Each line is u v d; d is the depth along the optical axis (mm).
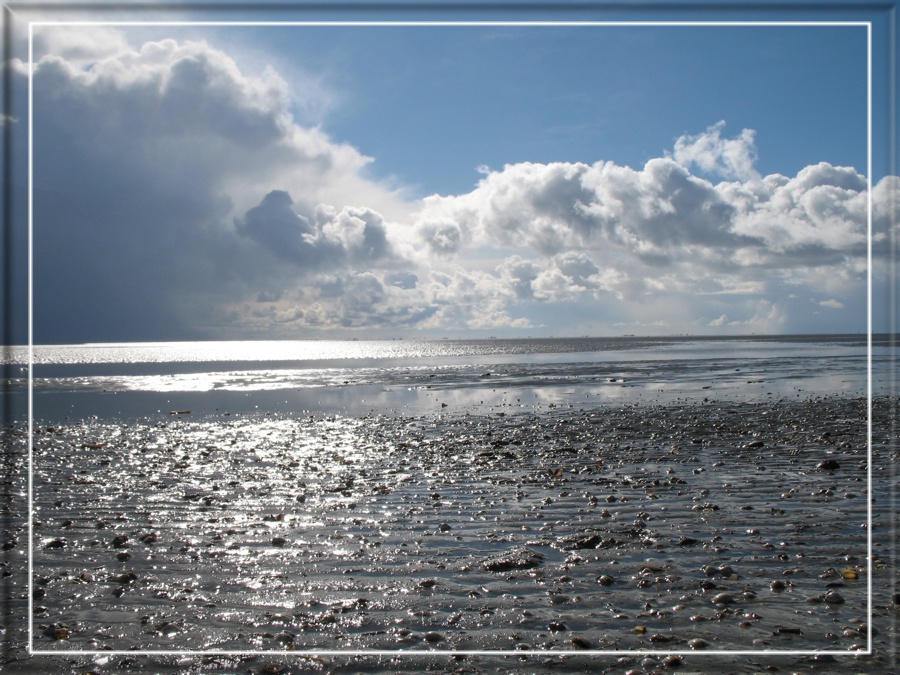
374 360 71875
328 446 17438
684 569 7684
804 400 25688
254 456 16062
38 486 12812
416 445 17266
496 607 6727
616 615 6496
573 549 8508
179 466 14812
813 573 7480
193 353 124688
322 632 6242
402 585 7344
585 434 18516
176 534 9414
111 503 11359
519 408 25359
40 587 7402
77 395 33281
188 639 6129
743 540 8688
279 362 71438
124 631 6305
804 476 12594
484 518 10016
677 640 5945
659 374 41812
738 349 86562
